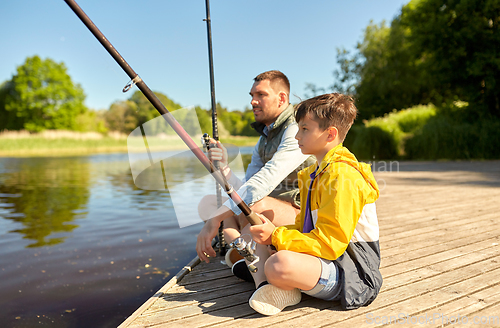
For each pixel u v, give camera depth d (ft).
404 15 45.16
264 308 4.41
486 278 5.57
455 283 5.39
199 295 5.16
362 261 4.57
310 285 4.35
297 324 4.25
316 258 4.34
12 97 143.23
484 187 16.05
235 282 5.65
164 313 4.60
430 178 20.06
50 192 18.65
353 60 64.59
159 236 10.19
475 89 41.24
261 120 6.14
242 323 4.31
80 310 5.83
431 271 5.90
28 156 67.56
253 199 5.20
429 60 43.68
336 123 4.58
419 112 45.62
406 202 12.46
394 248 7.16
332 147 4.70
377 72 62.23
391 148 40.27
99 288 6.68
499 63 37.76
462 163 32.04
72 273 7.41
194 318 4.46
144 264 7.93
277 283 4.33
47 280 7.04
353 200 4.25
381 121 45.06
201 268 6.29
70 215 12.95
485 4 38.19
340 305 4.71
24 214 13.17
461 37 39.50
